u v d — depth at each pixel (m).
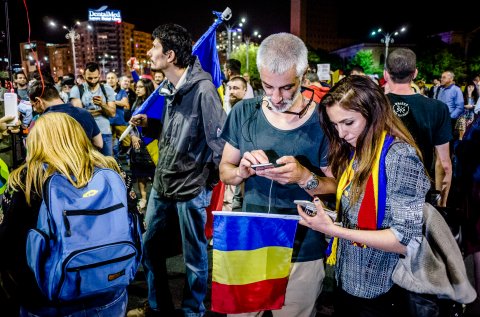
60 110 3.47
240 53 53.81
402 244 1.53
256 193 2.01
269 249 1.83
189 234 2.79
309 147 1.92
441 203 3.21
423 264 1.61
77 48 161.75
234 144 2.10
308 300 2.03
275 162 1.94
